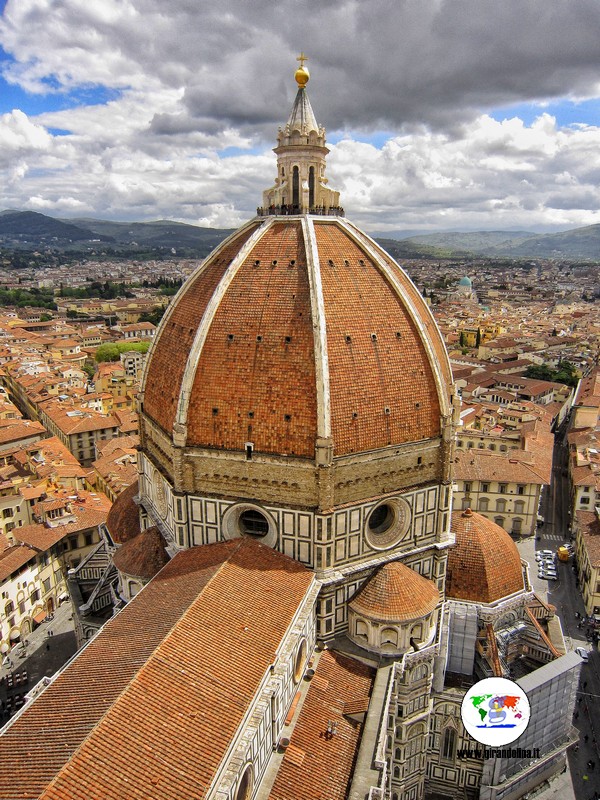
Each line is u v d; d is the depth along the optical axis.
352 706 67.12
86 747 43.72
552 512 180.75
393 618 71.31
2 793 41.53
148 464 88.06
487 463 169.12
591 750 96.44
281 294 72.00
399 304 76.75
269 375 69.88
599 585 129.00
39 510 142.12
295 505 71.06
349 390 70.00
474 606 83.31
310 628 70.12
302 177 81.25
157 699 49.03
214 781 44.34
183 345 76.56
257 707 52.84
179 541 76.19
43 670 114.88
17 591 122.69
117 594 85.19
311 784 57.78
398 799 81.12
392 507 77.50
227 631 58.38
